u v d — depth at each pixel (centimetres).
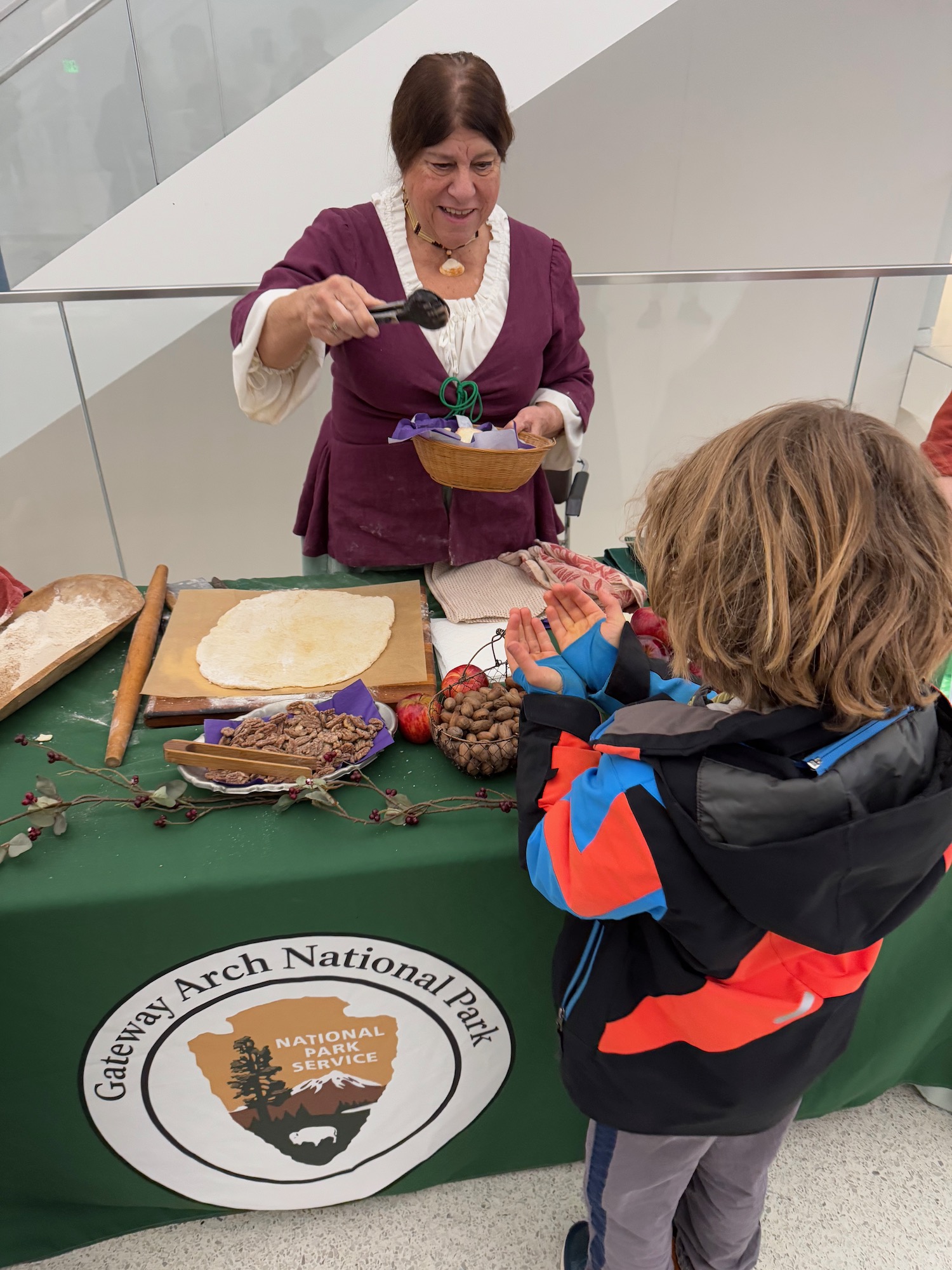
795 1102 92
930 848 69
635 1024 85
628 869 71
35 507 259
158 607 145
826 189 365
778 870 65
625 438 255
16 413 241
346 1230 133
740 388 250
